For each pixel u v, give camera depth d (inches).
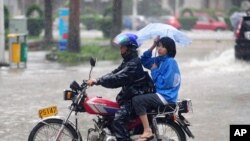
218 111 1139.3
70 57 2358.5
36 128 733.9
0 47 2091.5
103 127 728.3
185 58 2438.5
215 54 2630.4
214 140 885.2
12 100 1296.8
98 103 717.3
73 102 722.2
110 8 4033.0
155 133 720.3
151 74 746.2
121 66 739.4
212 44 3499.0
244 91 1413.6
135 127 727.7
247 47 1978.3
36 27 3951.8
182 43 788.6
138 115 713.6
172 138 740.7
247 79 1646.2
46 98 1323.8
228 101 1263.5
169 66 727.1
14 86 1533.0
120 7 2736.2
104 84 717.3
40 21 3956.7
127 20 5654.5
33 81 1640.0
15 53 2070.6
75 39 2484.0
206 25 5841.5
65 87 1510.8
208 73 1824.6
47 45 3159.5
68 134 737.0
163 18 5551.2
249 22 1988.2
